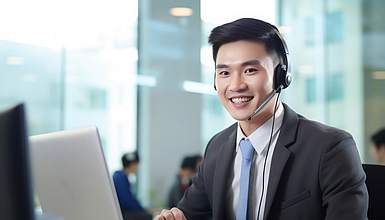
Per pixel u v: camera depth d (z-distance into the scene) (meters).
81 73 5.34
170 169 5.74
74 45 5.16
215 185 1.28
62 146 1.03
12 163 0.64
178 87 5.88
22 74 5.02
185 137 5.77
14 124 0.64
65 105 5.28
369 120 5.20
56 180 1.03
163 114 5.84
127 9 5.46
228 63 1.16
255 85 1.14
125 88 5.64
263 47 1.15
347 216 1.06
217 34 1.17
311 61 5.27
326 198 1.10
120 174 4.25
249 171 1.21
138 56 5.69
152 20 5.72
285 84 1.21
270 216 1.14
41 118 5.14
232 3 4.80
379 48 5.25
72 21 5.03
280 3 4.95
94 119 5.45
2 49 4.87
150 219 4.14
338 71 5.34
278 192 1.14
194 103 5.70
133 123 5.67
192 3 5.60
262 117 1.20
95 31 5.23
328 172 1.10
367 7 5.27
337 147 1.12
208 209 1.37
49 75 5.16
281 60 1.20
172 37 5.80
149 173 5.69
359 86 5.28
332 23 5.38
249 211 1.19
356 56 5.31
